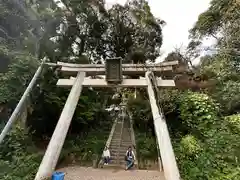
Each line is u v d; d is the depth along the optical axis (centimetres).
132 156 913
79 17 1758
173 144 777
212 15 1471
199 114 766
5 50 891
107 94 1947
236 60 1056
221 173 548
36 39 1209
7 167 593
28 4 1273
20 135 762
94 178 730
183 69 1145
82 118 1245
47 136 1087
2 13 1074
